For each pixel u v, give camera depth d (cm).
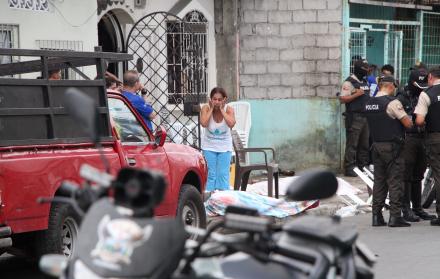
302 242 848
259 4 3259
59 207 1589
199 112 2683
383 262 1784
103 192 820
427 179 2564
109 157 1706
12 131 1544
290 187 851
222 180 2491
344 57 3359
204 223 2027
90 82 1700
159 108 3055
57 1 2612
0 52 1529
